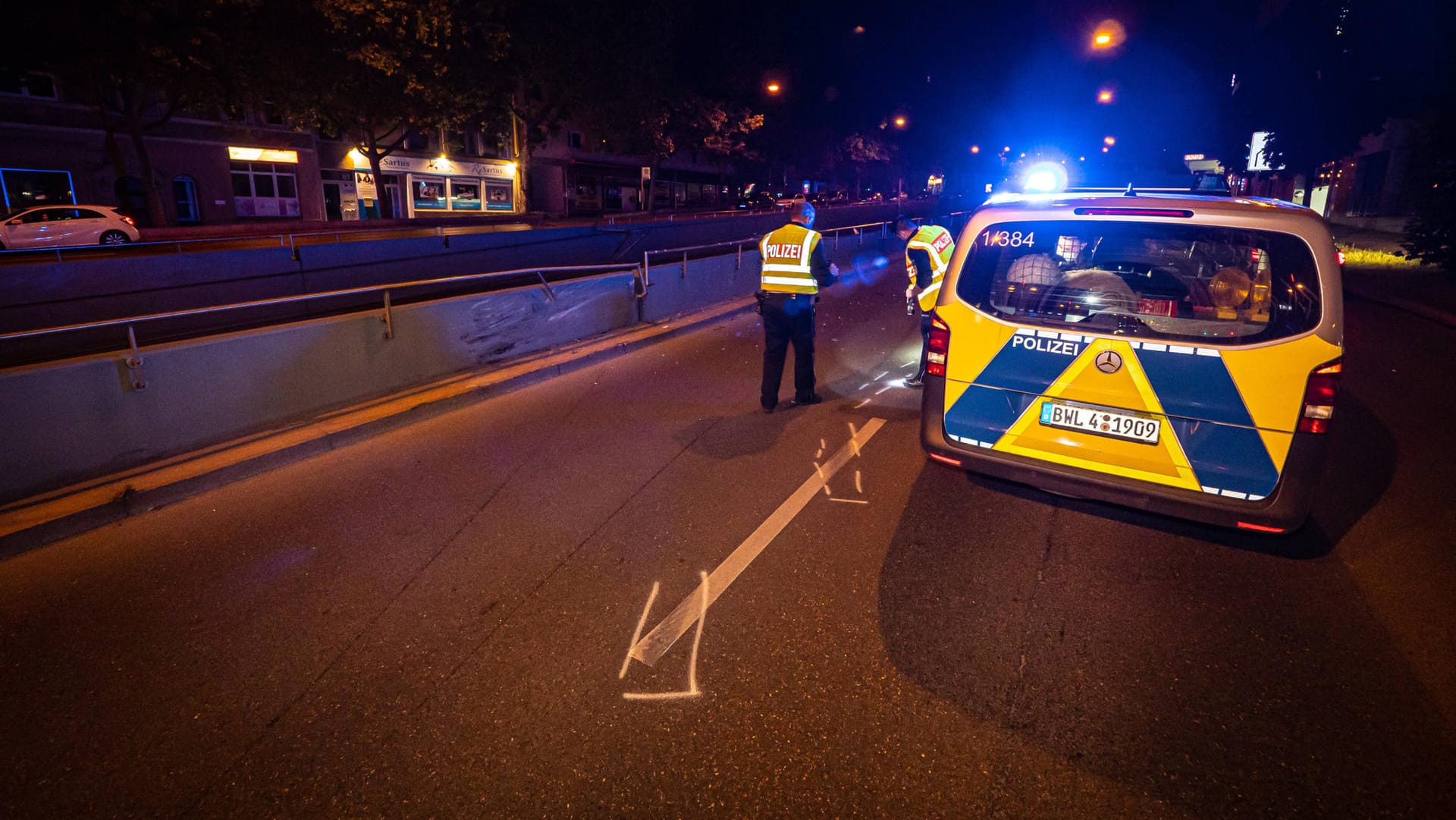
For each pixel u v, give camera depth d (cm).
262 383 533
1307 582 328
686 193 5219
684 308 1113
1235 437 295
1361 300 1260
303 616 311
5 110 2402
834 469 468
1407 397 635
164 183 2791
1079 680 262
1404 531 377
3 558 362
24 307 1055
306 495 441
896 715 245
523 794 216
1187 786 215
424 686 265
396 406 596
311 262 1404
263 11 2136
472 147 3859
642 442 529
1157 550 358
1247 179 2380
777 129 4544
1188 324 300
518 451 514
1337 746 230
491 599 322
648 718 246
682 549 364
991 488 435
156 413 470
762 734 237
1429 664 270
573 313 868
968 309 349
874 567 343
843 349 855
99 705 258
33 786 223
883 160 5809
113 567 355
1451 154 1407
